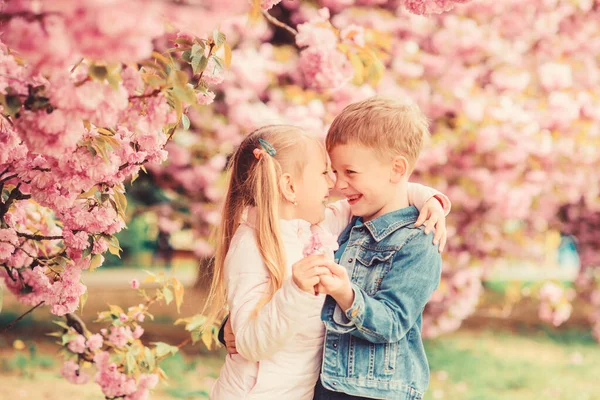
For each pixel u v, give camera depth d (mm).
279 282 2303
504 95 7570
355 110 2469
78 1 1514
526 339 11188
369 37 5438
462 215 7934
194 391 7562
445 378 8797
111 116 1830
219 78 2787
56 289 3113
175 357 8812
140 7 1560
